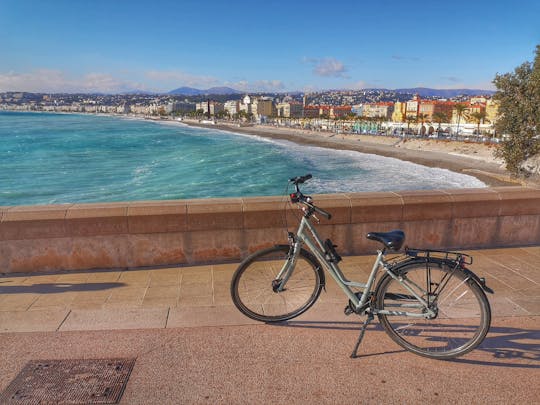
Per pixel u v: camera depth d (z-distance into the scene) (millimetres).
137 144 80250
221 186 36594
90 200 29312
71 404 2451
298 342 3123
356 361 2883
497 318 3475
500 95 7648
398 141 95000
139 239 4730
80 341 3123
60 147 69375
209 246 4875
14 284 4297
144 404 2461
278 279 3363
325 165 57219
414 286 2924
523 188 5555
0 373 2734
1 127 135500
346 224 5043
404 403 2475
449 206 5184
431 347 2992
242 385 2625
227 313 3586
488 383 2654
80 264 4699
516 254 5121
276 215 4891
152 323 3408
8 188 33188
